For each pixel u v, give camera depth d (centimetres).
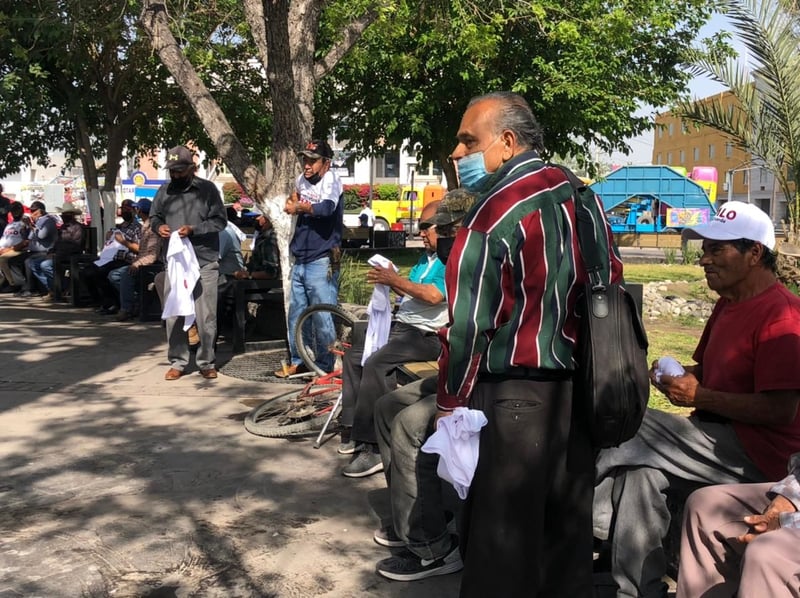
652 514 294
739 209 291
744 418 278
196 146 1856
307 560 354
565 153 1866
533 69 1631
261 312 876
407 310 451
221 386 661
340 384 552
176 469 464
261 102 1711
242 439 521
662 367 301
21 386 650
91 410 582
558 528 259
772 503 255
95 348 816
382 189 4356
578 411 255
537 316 245
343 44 734
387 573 338
